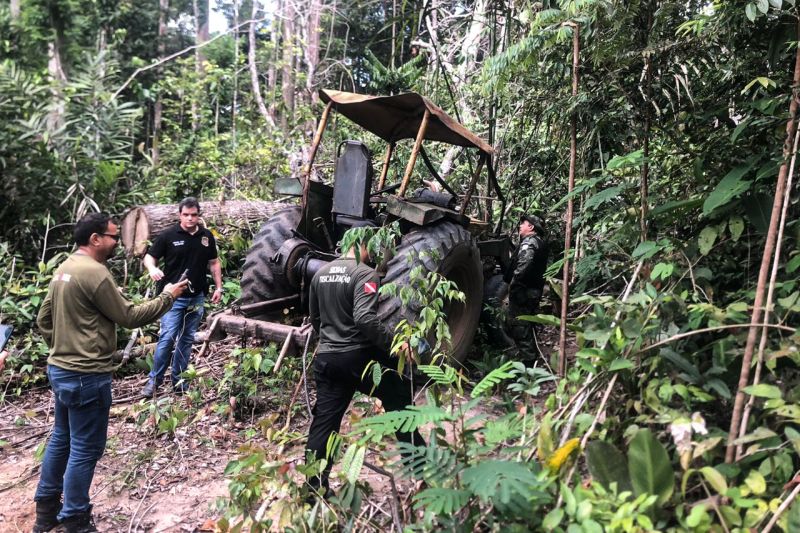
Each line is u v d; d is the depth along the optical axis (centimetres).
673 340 203
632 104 305
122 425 384
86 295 263
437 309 271
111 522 284
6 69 736
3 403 436
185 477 324
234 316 395
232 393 392
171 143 1106
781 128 245
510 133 562
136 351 491
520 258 452
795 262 213
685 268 258
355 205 387
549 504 173
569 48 349
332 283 272
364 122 462
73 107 756
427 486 216
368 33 1526
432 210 382
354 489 221
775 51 253
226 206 679
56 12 1116
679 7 277
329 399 274
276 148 896
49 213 640
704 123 300
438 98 667
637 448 165
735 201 251
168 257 439
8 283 521
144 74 1711
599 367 210
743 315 203
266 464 224
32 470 340
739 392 180
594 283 404
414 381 345
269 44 1382
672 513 165
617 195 318
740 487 162
